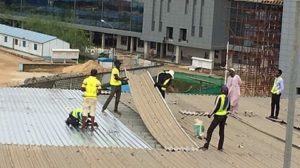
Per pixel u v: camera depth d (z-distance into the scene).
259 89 67.50
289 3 68.94
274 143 22.61
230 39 87.25
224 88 19.97
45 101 27.75
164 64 94.06
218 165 18.30
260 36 76.69
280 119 27.38
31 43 92.38
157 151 19.47
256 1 79.50
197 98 31.62
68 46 93.12
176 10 97.00
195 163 18.28
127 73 27.27
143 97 25.17
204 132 23.17
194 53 97.25
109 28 108.38
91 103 22.03
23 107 25.81
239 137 23.05
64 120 23.48
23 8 118.38
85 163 17.12
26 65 77.88
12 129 21.39
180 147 20.20
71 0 111.75
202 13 93.50
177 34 97.19
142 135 21.83
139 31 104.44
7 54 92.25
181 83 80.50
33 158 17.23
